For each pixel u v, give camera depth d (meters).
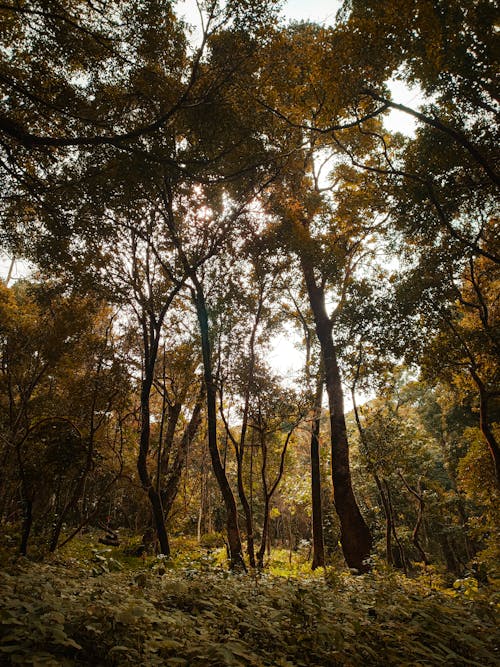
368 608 5.04
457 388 16.70
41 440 9.98
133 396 14.40
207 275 12.08
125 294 11.41
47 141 6.59
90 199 9.27
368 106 10.52
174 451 17.91
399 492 24.66
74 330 11.55
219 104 8.30
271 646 3.89
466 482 17.28
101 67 8.36
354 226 14.67
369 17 8.38
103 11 7.57
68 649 3.14
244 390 11.64
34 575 4.93
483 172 10.30
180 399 14.08
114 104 8.80
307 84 9.73
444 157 10.10
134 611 3.24
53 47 8.12
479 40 7.91
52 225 9.81
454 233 10.73
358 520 12.83
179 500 21.45
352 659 3.59
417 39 7.98
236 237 11.69
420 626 4.45
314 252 12.12
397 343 13.44
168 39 7.97
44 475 9.52
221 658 3.04
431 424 31.25
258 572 7.79
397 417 18.58
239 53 7.77
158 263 12.78
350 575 9.46
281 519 34.44
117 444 14.46
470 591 6.41
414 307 13.19
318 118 10.59
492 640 4.26
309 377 12.29
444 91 9.28
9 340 12.98
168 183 10.46
